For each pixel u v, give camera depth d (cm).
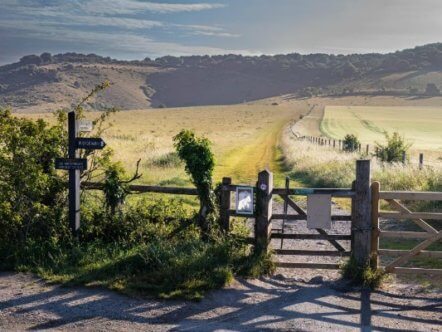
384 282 923
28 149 1067
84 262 967
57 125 1134
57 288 865
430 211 1445
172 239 1023
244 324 730
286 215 978
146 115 13362
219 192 1023
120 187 1090
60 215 1067
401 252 929
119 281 873
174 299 817
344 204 1864
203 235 1018
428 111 15812
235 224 1041
